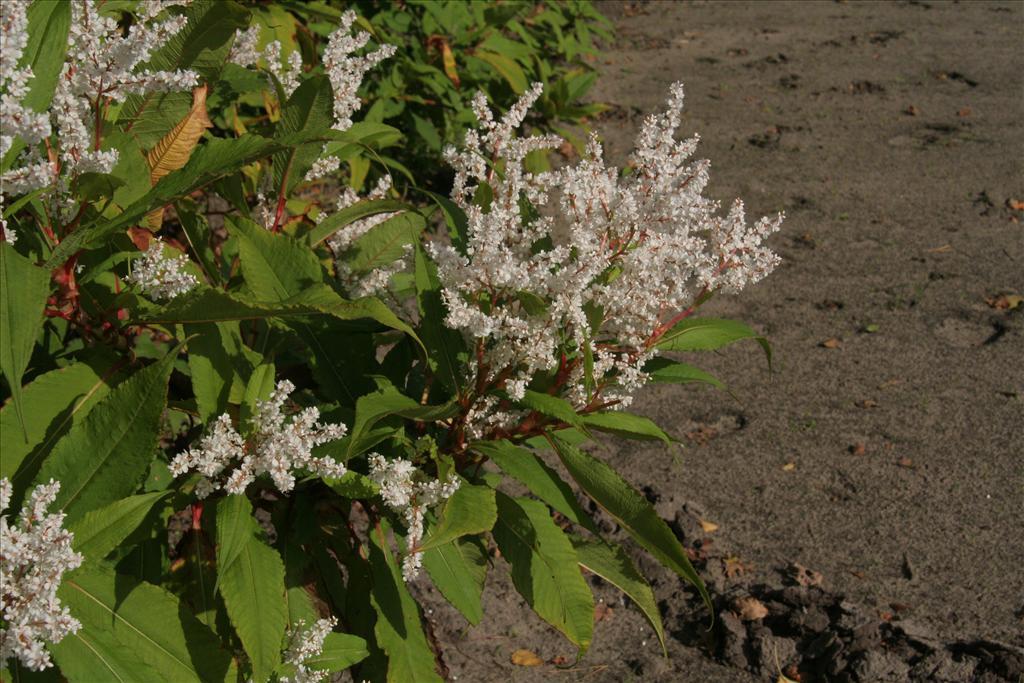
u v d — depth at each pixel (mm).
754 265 2412
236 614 1979
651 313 2391
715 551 4074
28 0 1990
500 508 2354
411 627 2346
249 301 1945
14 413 2033
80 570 1871
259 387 2115
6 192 2049
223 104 3910
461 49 7223
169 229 5113
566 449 2275
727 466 4629
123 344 2309
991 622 3682
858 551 4070
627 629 3752
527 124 8156
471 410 2367
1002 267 6496
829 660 3508
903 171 8109
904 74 10703
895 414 5012
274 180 2646
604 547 2479
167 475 2633
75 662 1843
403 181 7121
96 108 2152
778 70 10977
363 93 6445
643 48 11930
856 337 5734
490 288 2256
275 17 4699
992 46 11641
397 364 2660
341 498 2445
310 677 2225
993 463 4613
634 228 2361
